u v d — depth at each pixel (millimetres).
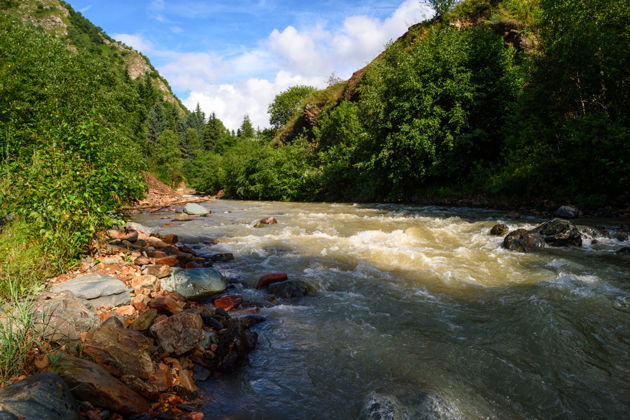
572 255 6562
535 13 18031
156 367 2980
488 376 2979
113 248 6387
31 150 7176
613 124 10578
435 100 16203
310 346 3555
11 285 3596
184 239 9297
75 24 187625
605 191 10656
